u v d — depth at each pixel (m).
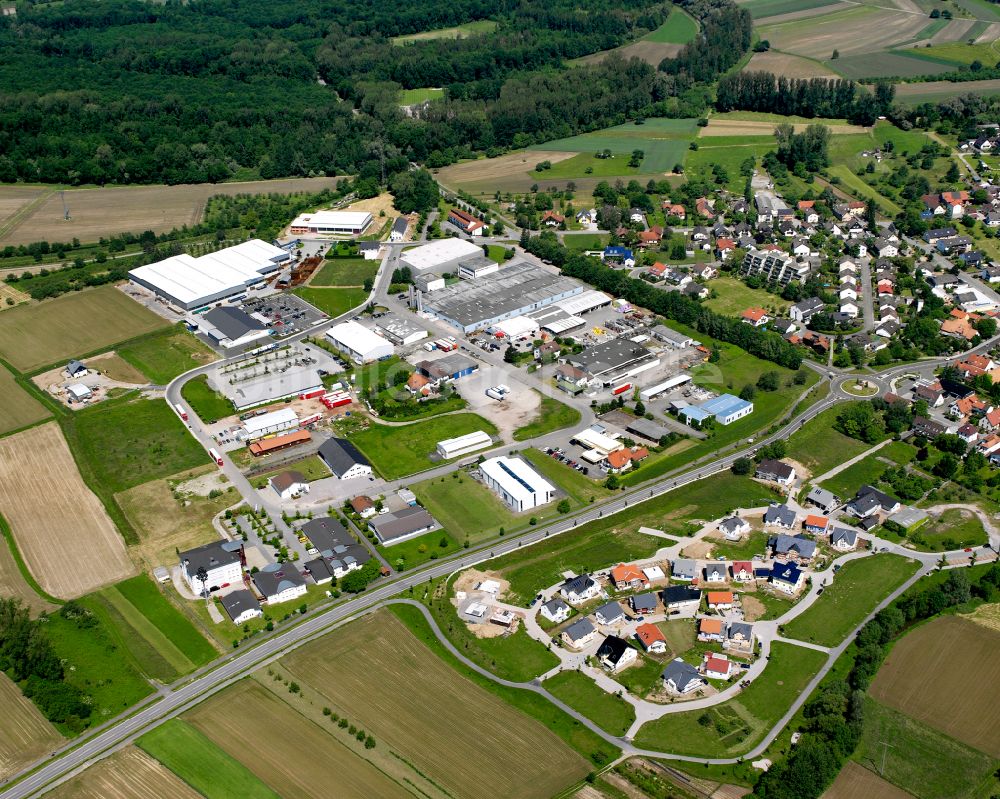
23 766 155.38
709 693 166.75
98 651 179.50
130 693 169.88
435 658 175.50
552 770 152.00
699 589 189.38
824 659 173.38
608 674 171.25
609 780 149.88
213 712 164.62
